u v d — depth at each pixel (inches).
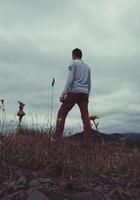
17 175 108.0
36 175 111.6
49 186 106.4
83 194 106.3
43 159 121.0
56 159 122.3
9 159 116.5
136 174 127.5
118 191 112.6
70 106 164.2
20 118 148.8
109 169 126.1
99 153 143.3
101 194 108.3
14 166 113.7
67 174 116.8
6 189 101.8
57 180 111.3
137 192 117.5
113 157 138.3
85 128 162.2
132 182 122.7
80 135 162.6
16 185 103.4
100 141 163.3
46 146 131.4
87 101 168.2
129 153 148.1
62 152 128.6
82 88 165.6
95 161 129.5
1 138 127.3
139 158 143.4
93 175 119.9
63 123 159.8
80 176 116.0
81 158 130.7
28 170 114.0
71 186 109.3
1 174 108.1
